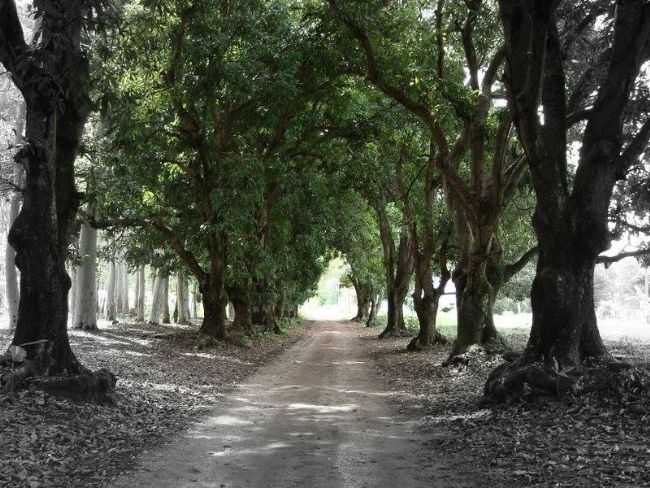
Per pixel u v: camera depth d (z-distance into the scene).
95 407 10.63
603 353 11.78
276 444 9.20
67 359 11.32
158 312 42.41
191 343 25.92
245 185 20.62
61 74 10.66
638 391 10.47
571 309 11.52
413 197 28.19
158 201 25.77
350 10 15.50
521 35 11.78
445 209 28.17
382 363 22.42
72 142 12.24
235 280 26.70
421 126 22.41
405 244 36.88
